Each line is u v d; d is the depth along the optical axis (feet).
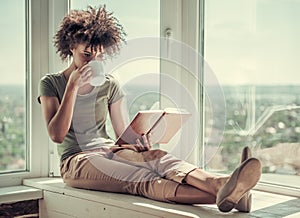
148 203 6.63
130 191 7.13
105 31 7.85
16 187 8.21
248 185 5.89
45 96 7.70
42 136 8.72
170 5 8.22
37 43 8.61
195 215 6.06
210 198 6.32
